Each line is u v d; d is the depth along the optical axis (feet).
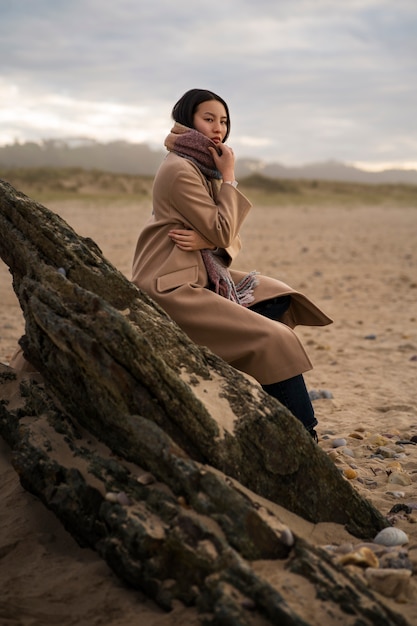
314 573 9.07
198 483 9.62
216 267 13.56
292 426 10.85
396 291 45.73
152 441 9.93
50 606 9.31
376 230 100.89
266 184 210.38
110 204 130.52
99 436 10.89
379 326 34.35
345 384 23.32
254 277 14.39
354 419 19.20
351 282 49.21
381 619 8.57
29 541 10.64
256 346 12.70
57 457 10.83
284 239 81.92
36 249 11.54
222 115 14.17
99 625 8.94
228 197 13.48
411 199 215.10
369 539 11.03
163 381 10.16
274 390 13.03
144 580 9.27
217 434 10.30
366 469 15.08
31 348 11.69
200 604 8.90
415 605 9.32
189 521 9.29
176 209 13.53
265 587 8.63
